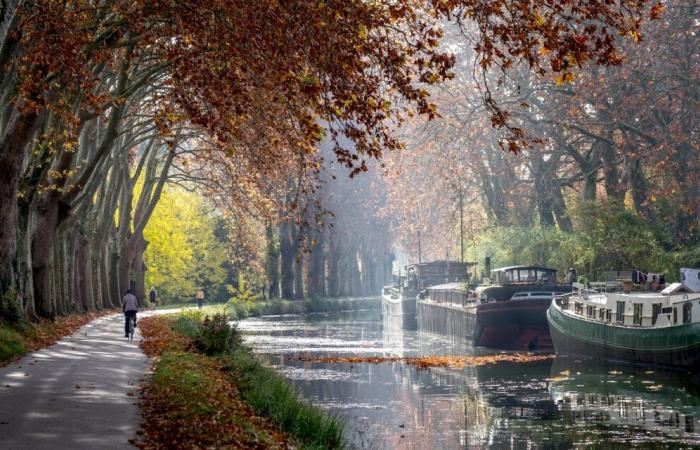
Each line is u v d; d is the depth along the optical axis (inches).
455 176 2960.1
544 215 2608.3
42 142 1280.8
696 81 2148.1
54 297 1807.3
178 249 3558.1
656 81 2187.5
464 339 2133.4
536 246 2364.7
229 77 869.2
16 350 1066.7
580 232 2290.8
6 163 1073.5
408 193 3184.1
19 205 1330.0
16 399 680.4
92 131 1791.3
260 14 782.5
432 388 1261.1
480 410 1062.4
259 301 3602.4
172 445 518.3
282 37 779.4
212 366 1023.6
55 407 644.7
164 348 1227.2
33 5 886.4
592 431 922.1
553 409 1065.5
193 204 3732.8
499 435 906.7
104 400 689.0
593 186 2472.9
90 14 993.5
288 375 1413.6
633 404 1091.9
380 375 1419.8
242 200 2106.3
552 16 715.4
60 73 987.9
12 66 889.5
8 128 1070.4
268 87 892.6
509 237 2534.5
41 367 929.5
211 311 2874.0
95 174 1809.8
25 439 522.6
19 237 1337.4
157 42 1010.1
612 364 1542.8
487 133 2743.6
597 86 2212.1
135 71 1374.3
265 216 1903.3
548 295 1979.6
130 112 1755.7
